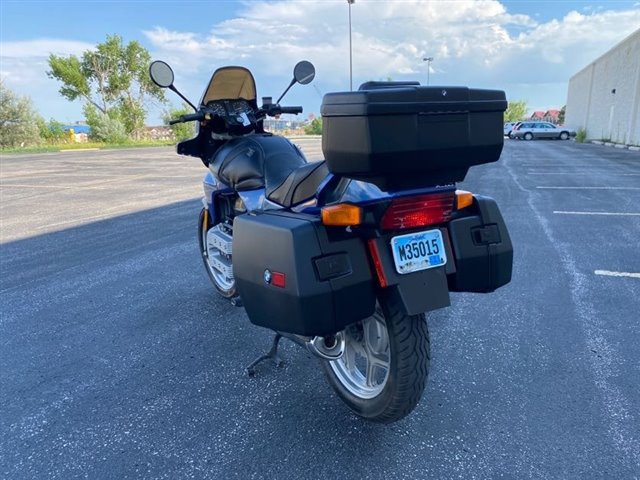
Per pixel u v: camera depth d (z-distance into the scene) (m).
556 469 2.14
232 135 3.82
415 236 2.18
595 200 8.45
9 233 7.10
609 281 4.34
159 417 2.62
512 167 14.64
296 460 2.26
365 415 2.43
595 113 31.58
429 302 2.14
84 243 6.37
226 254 3.67
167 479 2.16
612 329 3.43
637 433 2.35
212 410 2.67
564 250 5.33
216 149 3.93
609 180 11.13
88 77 50.97
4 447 2.41
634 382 2.78
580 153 20.17
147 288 4.59
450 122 1.87
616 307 3.79
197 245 6.07
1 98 32.31
